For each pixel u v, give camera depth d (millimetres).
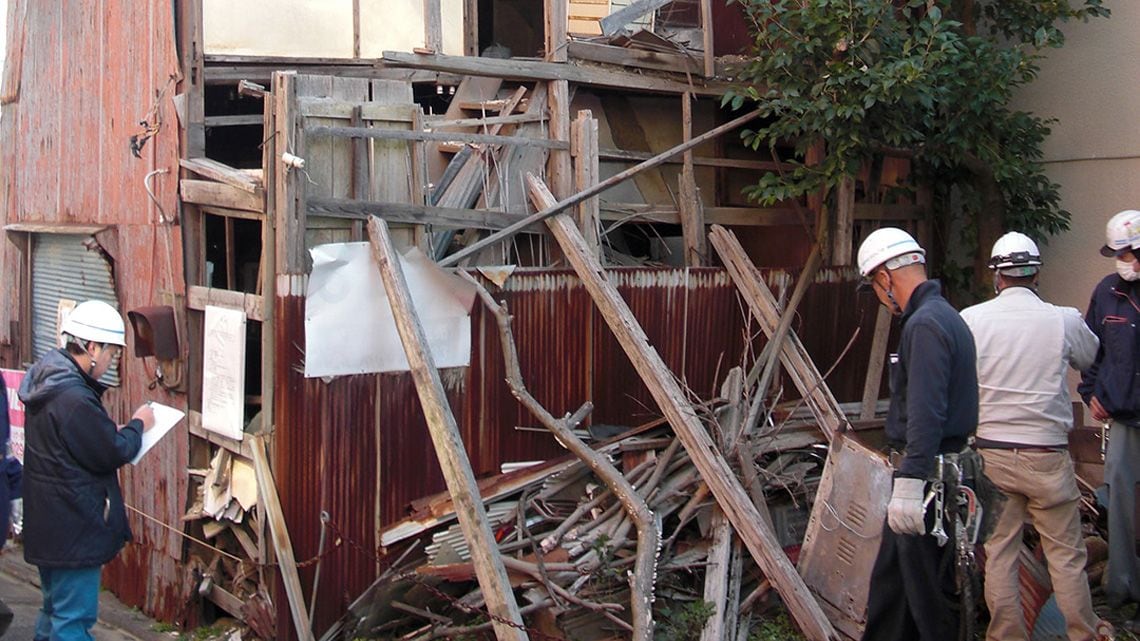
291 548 5461
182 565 6289
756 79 6840
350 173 5676
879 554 4336
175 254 6176
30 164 7984
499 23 9242
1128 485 5398
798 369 6508
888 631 4316
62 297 7570
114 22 6750
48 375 4816
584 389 6340
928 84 6418
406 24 7148
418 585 5652
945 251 8078
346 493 5605
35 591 7051
